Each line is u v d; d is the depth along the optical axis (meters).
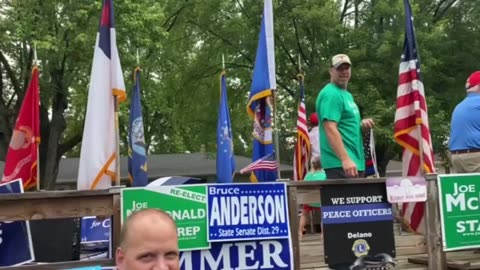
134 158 5.65
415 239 6.85
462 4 21.14
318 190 4.78
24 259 4.11
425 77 18.98
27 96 5.02
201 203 4.36
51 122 21.00
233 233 4.42
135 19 18.11
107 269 4.08
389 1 18.86
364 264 4.82
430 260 5.07
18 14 18.08
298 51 20.95
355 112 5.40
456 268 5.21
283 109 22.02
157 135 30.45
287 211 4.61
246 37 22.09
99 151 4.64
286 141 21.77
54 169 21.00
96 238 6.75
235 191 4.46
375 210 4.92
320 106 5.33
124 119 18.72
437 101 18.78
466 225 5.16
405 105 5.55
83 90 21.47
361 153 5.46
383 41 18.53
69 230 5.58
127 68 18.44
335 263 4.75
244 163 29.20
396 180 4.99
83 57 18.62
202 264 4.34
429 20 19.50
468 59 20.20
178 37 24.89
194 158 33.88
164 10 23.08
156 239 1.98
